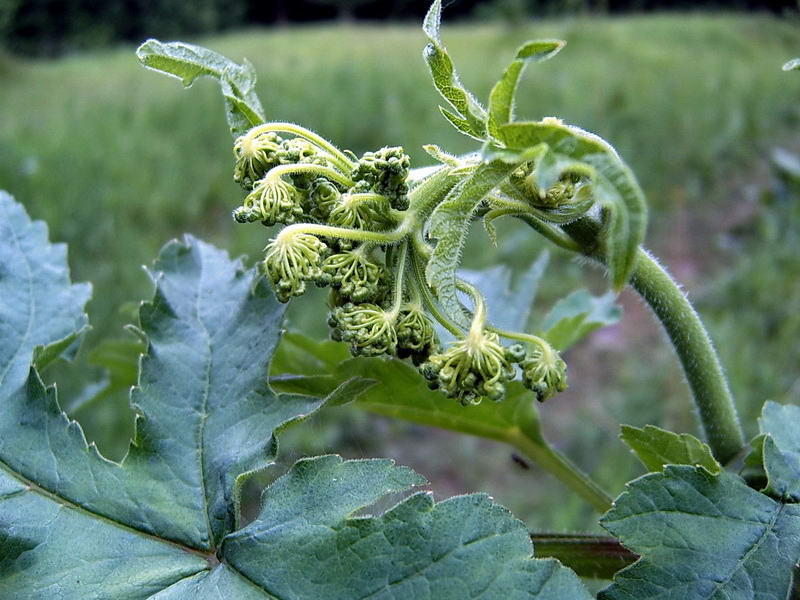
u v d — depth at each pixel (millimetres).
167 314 149
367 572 112
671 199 741
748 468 140
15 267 163
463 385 116
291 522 119
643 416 486
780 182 648
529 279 224
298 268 117
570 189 124
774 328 540
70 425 135
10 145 925
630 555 142
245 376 140
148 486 132
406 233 122
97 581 123
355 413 524
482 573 108
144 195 789
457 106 118
